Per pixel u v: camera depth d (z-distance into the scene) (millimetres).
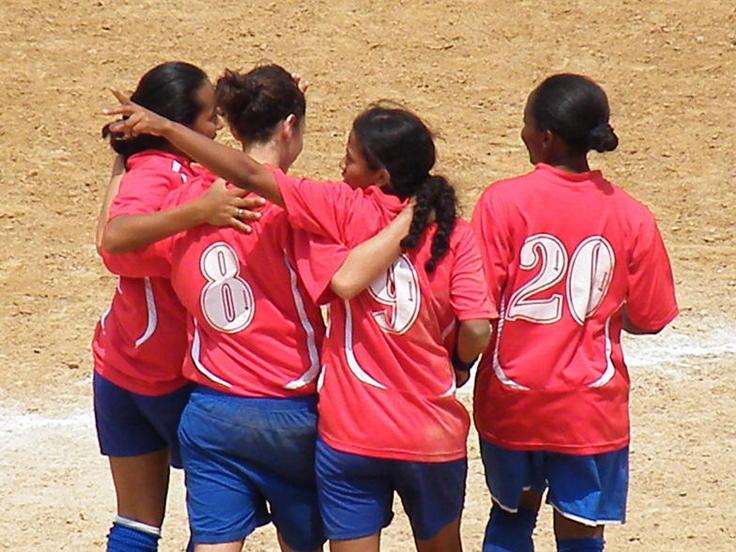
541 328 19938
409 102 56344
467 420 19578
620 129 55344
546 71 59375
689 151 53781
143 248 19109
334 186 18828
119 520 21250
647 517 27219
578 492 20250
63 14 60812
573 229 19812
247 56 58969
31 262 43438
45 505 27812
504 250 19812
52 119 53031
